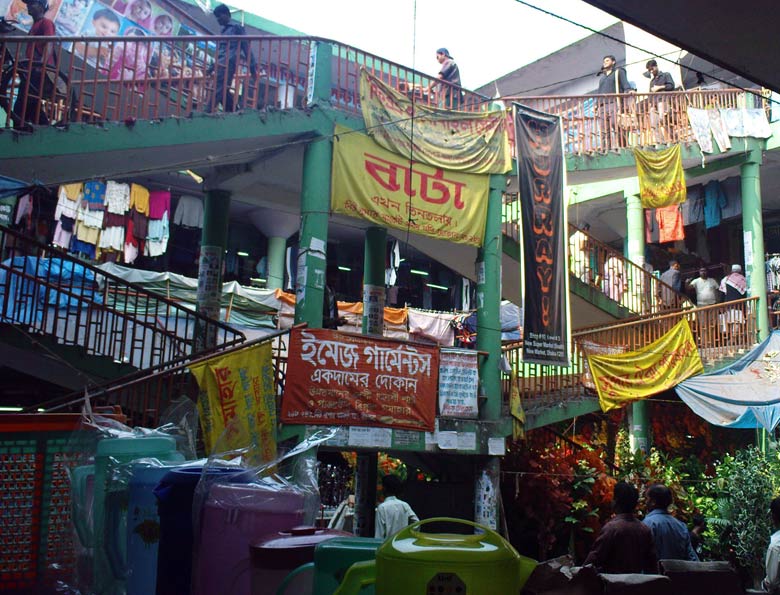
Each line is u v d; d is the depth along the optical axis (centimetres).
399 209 1096
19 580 331
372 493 1264
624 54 2041
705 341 1430
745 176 1595
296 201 1321
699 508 1277
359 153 1066
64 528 345
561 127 1244
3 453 339
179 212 1720
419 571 193
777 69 557
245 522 269
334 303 1164
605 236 2133
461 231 1160
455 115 1170
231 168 1173
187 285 1523
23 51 1072
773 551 538
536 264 1165
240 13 1794
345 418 980
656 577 212
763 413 1302
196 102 1033
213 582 263
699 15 487
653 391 1292
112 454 318
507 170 1213
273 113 1002
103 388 840
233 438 350
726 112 1561
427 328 1838
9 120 848
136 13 1448
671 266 1733
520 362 1287
